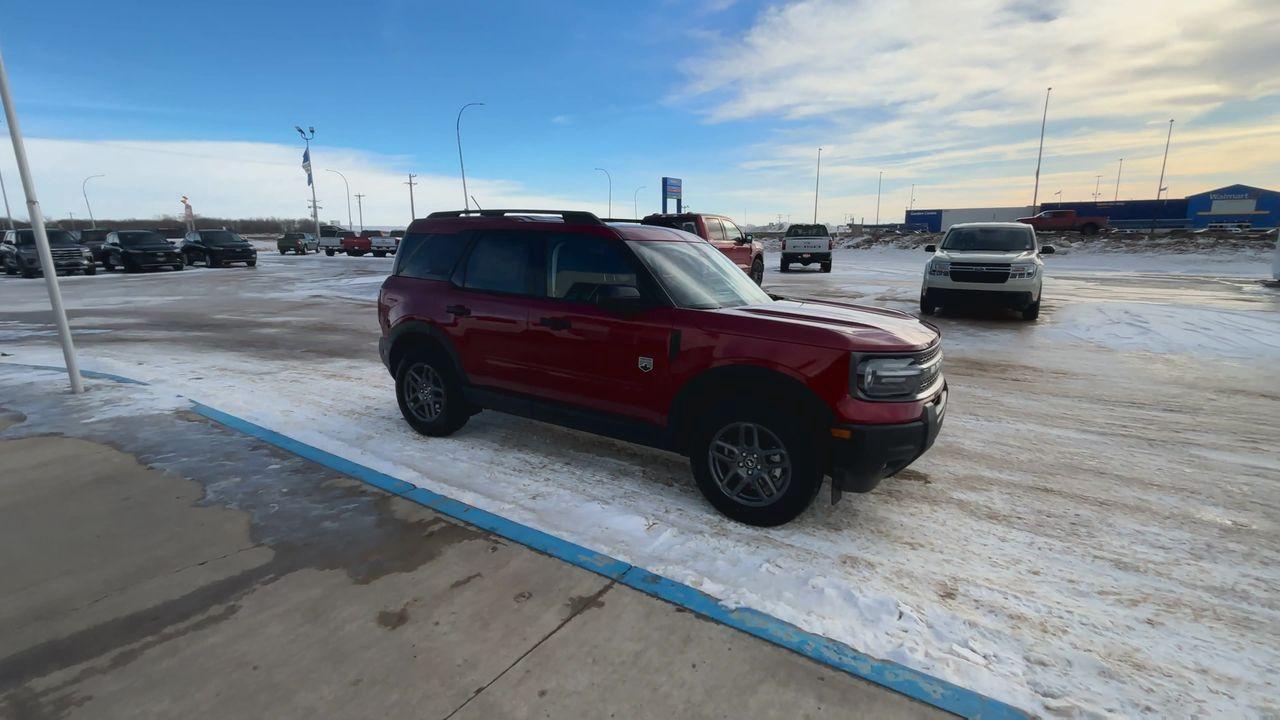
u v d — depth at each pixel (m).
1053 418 5.56
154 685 2.23
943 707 2.17
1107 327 10.38
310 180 49.19
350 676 2.28
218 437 4.79
